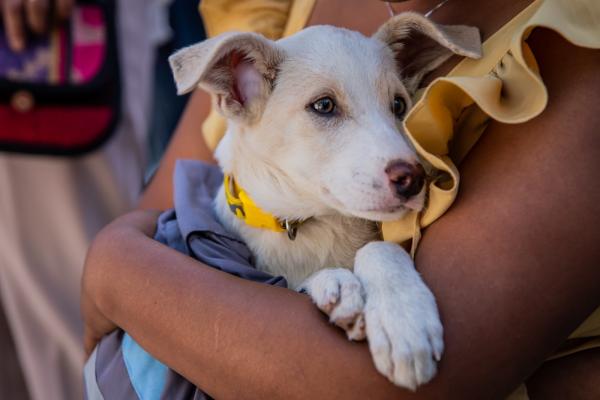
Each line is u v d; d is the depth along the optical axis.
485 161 1.13
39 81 2.11
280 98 1.60
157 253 1.31
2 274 2.38
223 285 1.19
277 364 1.05
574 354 1.20
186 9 2.81
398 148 1.42
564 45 1.09
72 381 2.48
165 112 3.05
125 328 1.29
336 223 1.60
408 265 1.13
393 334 0.99
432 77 1.62
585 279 1.01
